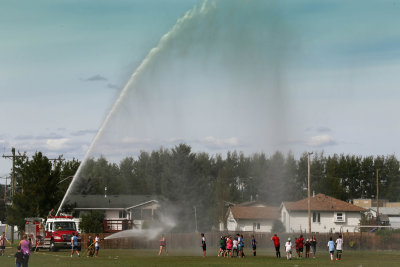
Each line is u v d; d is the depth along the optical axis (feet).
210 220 388.57
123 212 369.30
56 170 279.08
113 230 309.01
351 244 266.36
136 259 168.66
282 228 353.31
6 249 235.61
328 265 144.46
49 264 142.61
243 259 172.65
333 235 270.46
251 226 368.07
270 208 379.96
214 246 290.56
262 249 271.69
